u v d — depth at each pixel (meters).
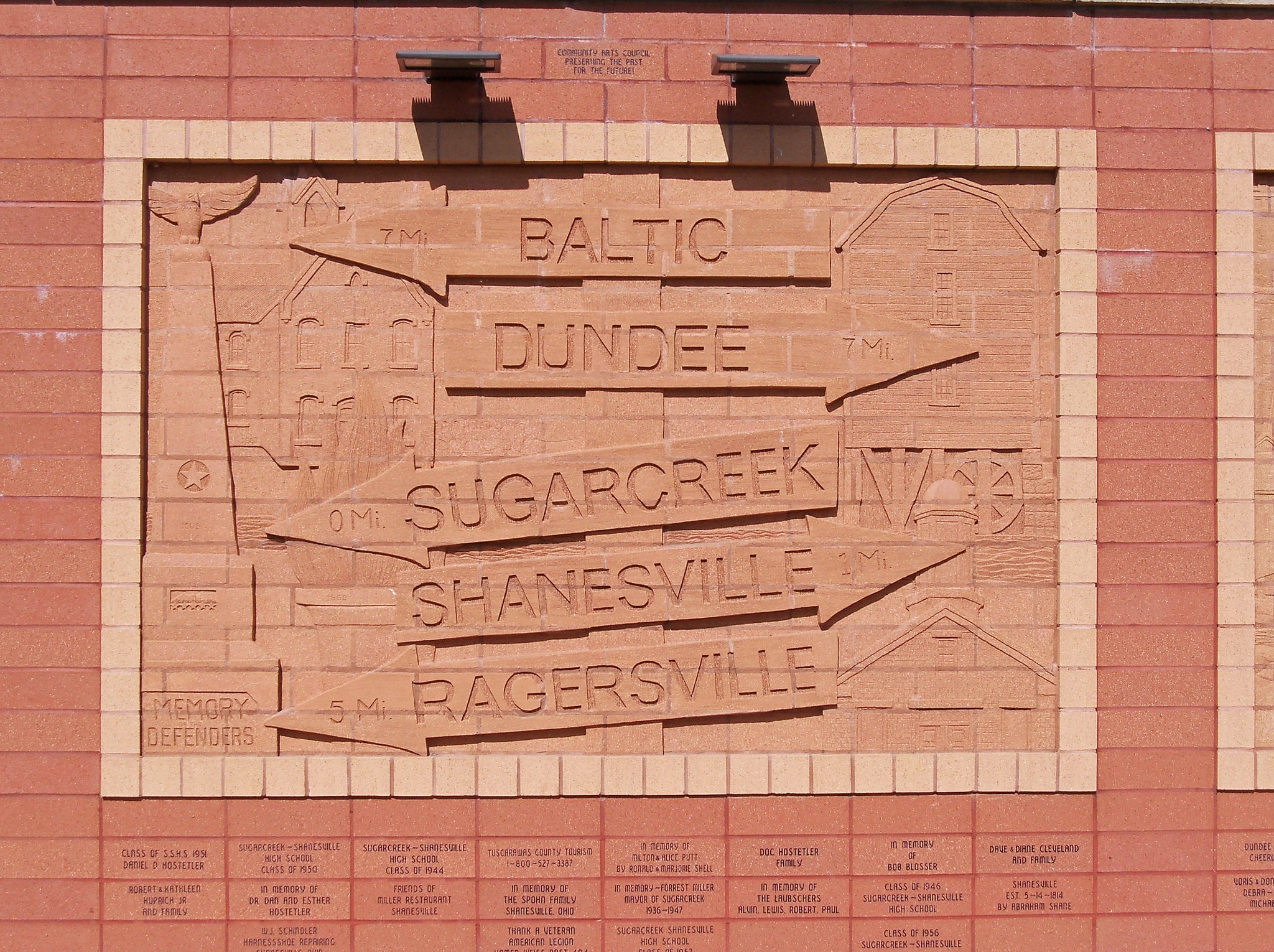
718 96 6.39
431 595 6.29
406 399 6.33
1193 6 6.49
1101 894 6.32
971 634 6.38
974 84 6.44
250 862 6.19
